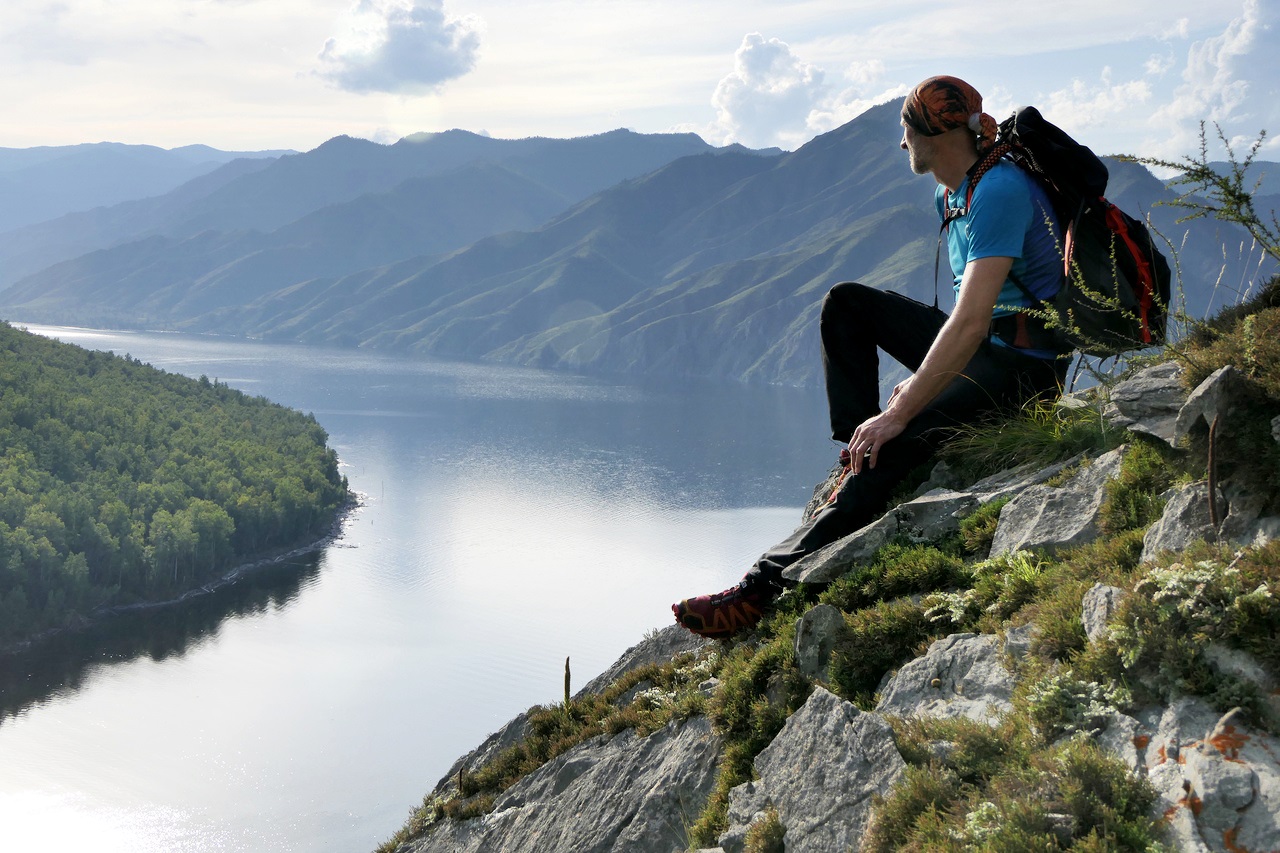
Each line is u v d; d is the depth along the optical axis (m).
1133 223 4.87
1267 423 3.27
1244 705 2.54
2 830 126.06
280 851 125.12
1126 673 2.88
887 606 4.50
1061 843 2.50
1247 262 4.53
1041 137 4.83
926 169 5.19
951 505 5.05
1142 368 4.77
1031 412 5.27
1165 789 2.49
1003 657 3.51
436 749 156.50
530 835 6.79
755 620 5.68
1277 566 2.76
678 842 4.96
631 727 7.01
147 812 132.88
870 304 5.85
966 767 3.03
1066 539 4.14
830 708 3.73
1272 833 2.24
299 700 171.50
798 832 3.41
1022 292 5.03
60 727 154.75
